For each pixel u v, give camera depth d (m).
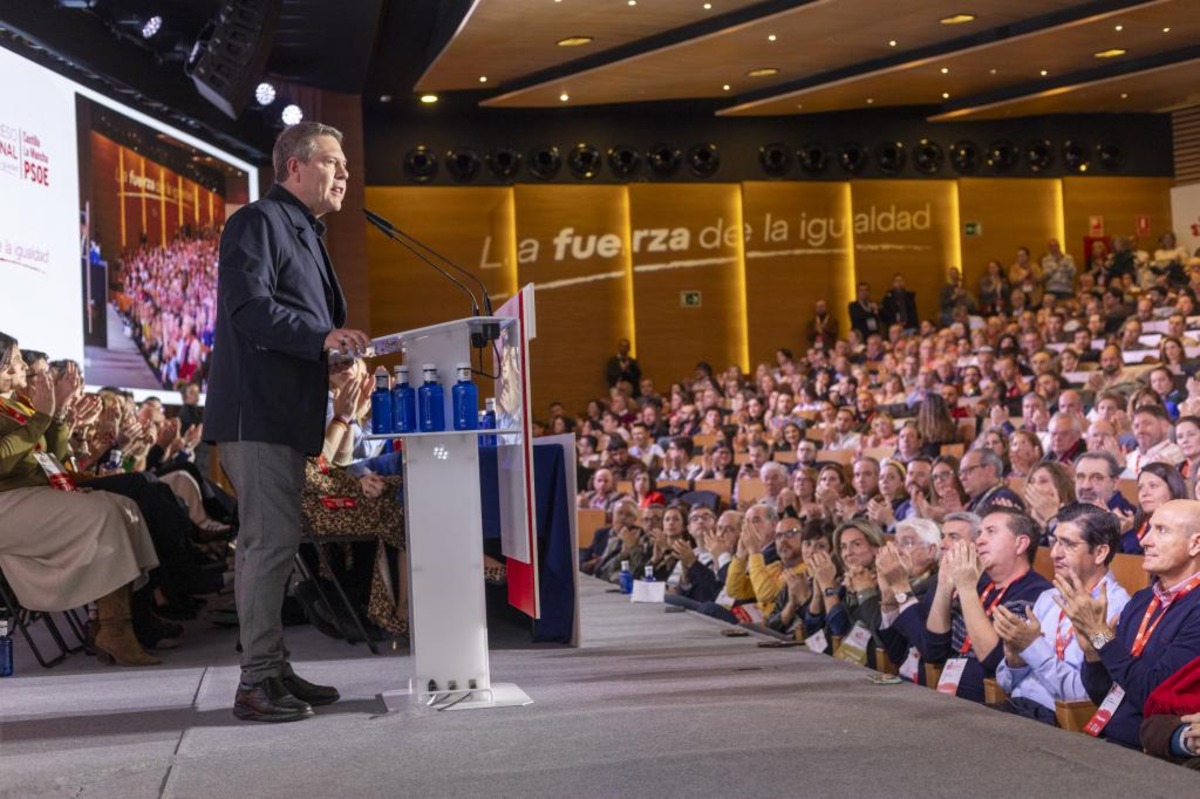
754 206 19.72
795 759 2.73
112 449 6.22
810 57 16.64
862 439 10.27
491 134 19.08
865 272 19.97
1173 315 13.31
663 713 3.28
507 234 19.22
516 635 5.14
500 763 2.79
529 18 14.30
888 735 2.93
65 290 9.75
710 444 12.95
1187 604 3.09
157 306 11.41
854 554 4.47
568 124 19.30
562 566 4.88
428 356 3.57
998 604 3.79
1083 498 4.68
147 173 11.33
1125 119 20.56
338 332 3.20
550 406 19.28
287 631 5.52
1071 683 3.43
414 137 18.89
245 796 2.60
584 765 2.74
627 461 11.80
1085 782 2.49
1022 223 20.38
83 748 3.11
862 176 20.03
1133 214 20.58
